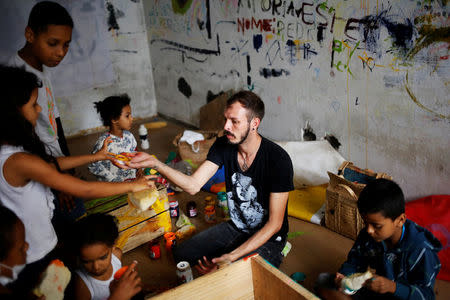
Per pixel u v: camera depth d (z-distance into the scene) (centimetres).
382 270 174
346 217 268
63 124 548
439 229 240
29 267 160
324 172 337
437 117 254
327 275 190
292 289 133
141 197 212
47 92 225
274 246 215
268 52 382
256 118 197
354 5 286
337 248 265
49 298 137
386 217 152
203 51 482
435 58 245
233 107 192
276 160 201
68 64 527
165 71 580
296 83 362
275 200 202
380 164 307
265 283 146
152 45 589
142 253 272
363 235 183
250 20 391
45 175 151
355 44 294
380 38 274
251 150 207
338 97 324
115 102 291
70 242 162
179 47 527
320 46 325
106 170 295
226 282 146
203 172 223
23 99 147
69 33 205
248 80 424
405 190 293
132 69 595
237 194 224
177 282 225
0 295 120
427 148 267
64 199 236
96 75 557
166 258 265
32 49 204
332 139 345
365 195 158
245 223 231
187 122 569
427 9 240
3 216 127
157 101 632
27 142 154
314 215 298
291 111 380
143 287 220
